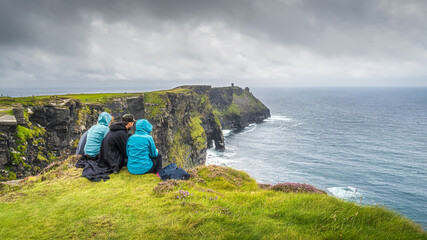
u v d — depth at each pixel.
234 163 96.94
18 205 7.54
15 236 5.85
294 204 7.90
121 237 5.75
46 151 41.41
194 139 110.00
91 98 66.56
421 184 70.69
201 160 108.12
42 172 11.98
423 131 158.62
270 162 95.62
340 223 6.54
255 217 6.75
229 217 6.64
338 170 83.44
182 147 102.62
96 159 11.22
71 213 6.97
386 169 84.06
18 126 36.44
